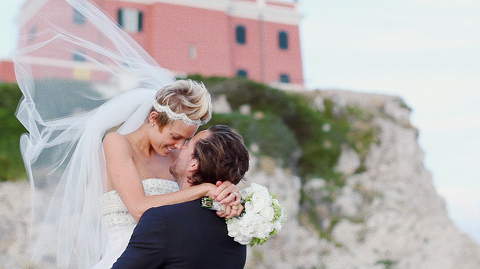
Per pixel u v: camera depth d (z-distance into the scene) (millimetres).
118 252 2506
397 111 28484
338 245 19656
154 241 2012
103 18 2969
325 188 21609
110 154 2564
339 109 26812
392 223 20734
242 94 23141
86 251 2682
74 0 2896
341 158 23750
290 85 27984
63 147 2814
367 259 19375
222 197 2150
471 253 20469
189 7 26547
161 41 25469
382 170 24656
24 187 14078
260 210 2223
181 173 2312
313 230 19812
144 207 2318
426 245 20484
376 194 22375
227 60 27000
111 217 2570
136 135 2732
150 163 2736
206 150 2229
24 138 2836
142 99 2889
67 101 2836
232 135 2297
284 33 29906
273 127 21547
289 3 30234
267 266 16609
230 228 2166
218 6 27281
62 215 2713
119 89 2965
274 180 19453
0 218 12977
